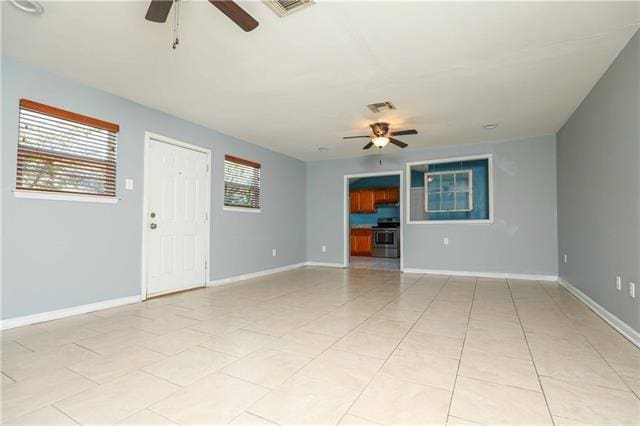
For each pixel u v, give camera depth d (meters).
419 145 5.86
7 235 2.77
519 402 1.68
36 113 2.96
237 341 2.55
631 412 1.60
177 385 1.85
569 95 3.59
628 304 2.61
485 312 3.38
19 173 2.84
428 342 2.53
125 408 1.62
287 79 3.21
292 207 6.80
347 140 5.52
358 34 2.44
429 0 2.06
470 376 1.97
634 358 2.22
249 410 1.61
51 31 2.40
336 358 2.23
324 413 1.59
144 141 3.89
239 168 5.44
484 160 5.82
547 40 2.53
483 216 5.81
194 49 2.65
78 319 3.09
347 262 6.92
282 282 5.14
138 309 3.47
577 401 1.69
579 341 2.54
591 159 3.46
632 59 2.49
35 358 2.20
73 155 3.22
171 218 4.23
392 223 9.27
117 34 2.44
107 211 3.50
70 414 1.57
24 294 2.87
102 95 3.46
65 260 3.14
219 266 4.96
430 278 5.51
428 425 1.49
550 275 5.16
